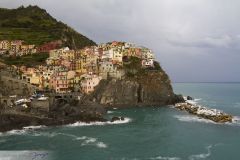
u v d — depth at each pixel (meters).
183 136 126.81
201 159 96.31
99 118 154.88
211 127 145.75
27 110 142.50
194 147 109.94
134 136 125.19
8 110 136.75
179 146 111.12
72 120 148.00
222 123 156.50
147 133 131.00
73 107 156.62
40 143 111.38
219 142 117.12
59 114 149.75
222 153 102.75
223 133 132.88
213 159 96.38
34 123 138.75
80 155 98.44
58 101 160.75
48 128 136.38
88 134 126.81
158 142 116.31
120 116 172.88
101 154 99.94
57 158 95.31
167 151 104.62
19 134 124.38
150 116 175.62
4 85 171.00
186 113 189.00
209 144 114.25
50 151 102.31
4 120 132.38
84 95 189.25
